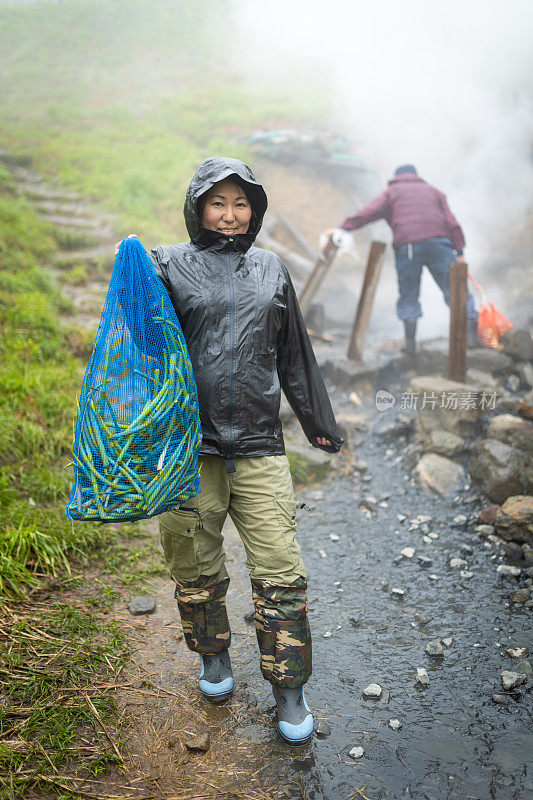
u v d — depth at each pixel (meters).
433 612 2.78
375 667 2.43
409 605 2.85
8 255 6.45
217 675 2.20
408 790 1.85
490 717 2.14
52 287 6.11
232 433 1.86
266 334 1.87
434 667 2.42
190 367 1.77
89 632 2.54
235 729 2.10
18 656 2.32
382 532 3.55
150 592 2.91
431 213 5.27
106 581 2.96
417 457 4.30
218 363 1.83
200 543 2.02
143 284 1.75
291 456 4.20
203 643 2.14
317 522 3.69
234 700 2.25
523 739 2.04
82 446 1.72
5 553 2.86
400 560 3.23
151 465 1.73
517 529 3.27
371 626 2.70
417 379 4.62
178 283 1.84
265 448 1.91
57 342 5.22
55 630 2.52
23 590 2.75
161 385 1.74
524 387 5.05
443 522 3.61
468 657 2.47
